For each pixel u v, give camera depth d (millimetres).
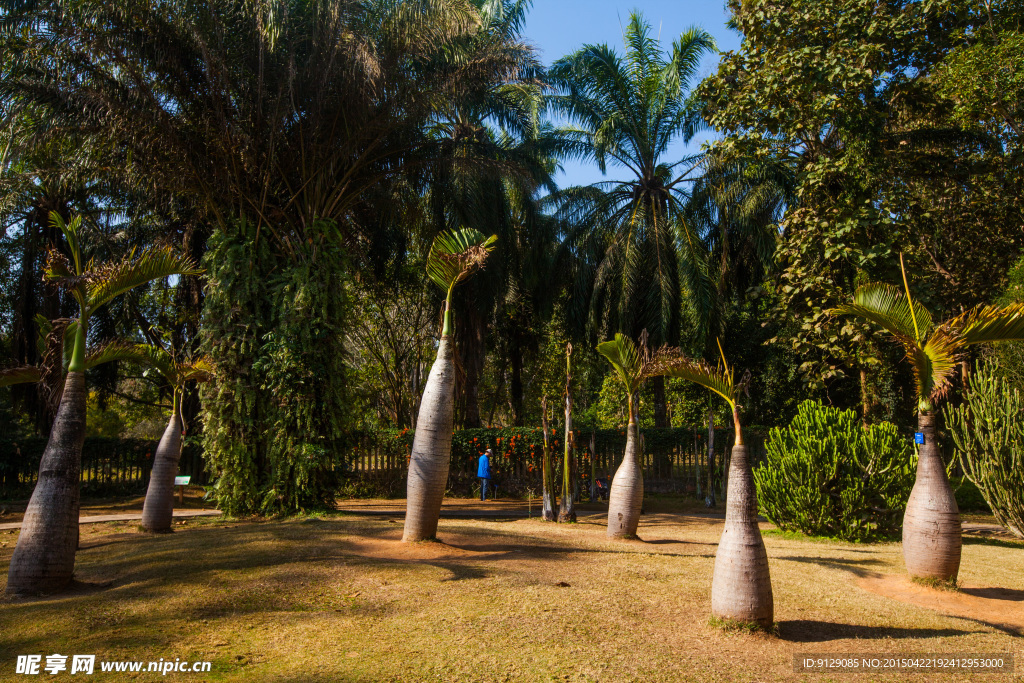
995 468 9969
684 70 21641
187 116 12164
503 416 31016
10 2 11125
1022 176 17500
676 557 7715
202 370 10992
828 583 6633
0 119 11094
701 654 4418
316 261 12586
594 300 20859
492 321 21469
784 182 20094
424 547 7449
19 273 18422
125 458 18641
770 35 16234
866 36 15172
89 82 11391
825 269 15719
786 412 25516
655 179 22344
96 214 18656
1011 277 12617
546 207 23250
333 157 12828
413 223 16141
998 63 14875
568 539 8945
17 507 14719
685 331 21031
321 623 4898
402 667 4090
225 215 13164
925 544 6652
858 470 10430
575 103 22047
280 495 11828
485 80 13516
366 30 12234
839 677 4078
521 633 4719
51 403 6637
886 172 16141
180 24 11422
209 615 5090
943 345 6453
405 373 27422
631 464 9352
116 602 5469
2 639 4664
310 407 12164
